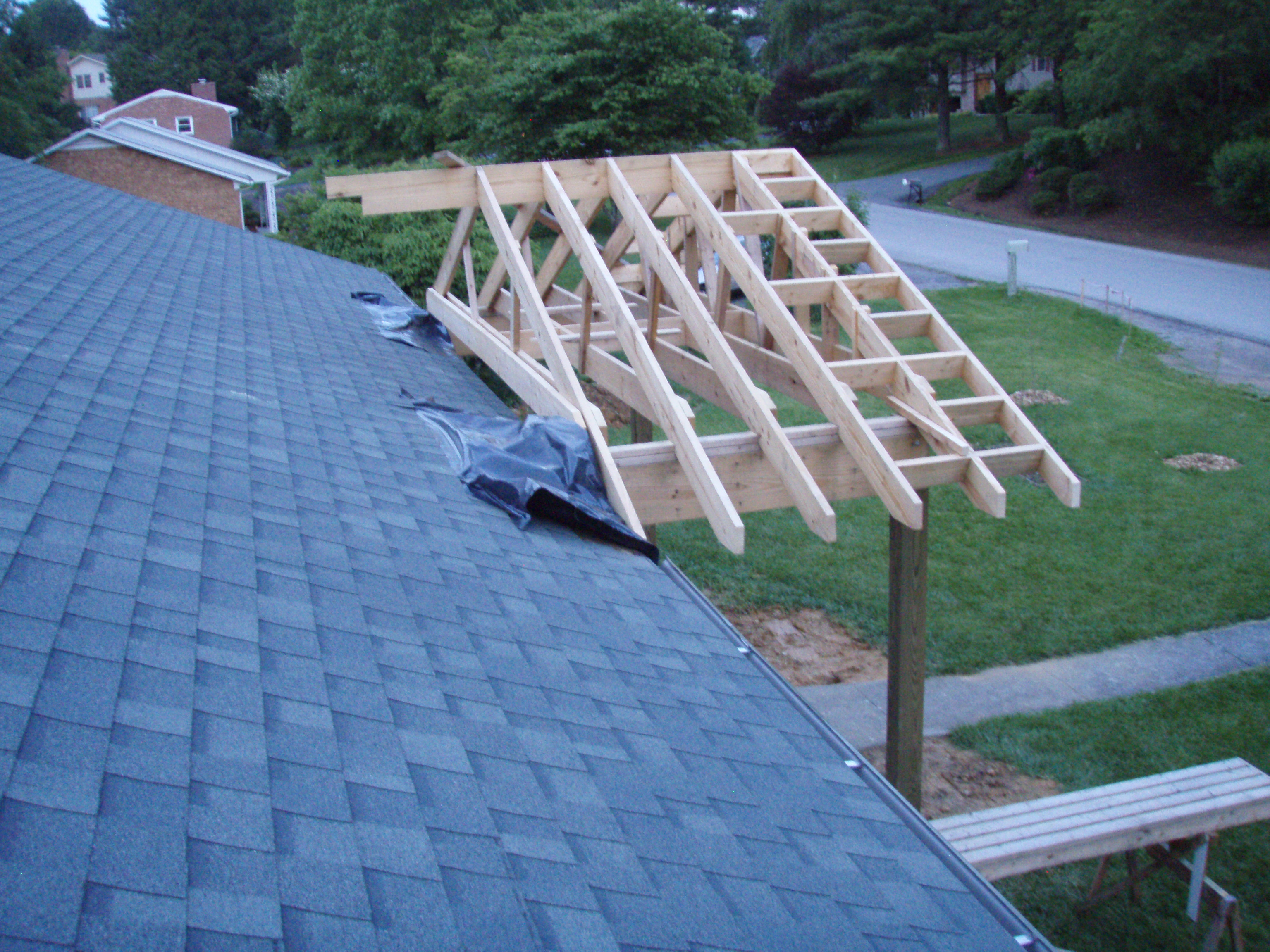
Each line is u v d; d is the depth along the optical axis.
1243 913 8.05
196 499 4.25
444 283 10.97
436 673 3.56
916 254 31.97
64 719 2.52
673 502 6.75
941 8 49.22
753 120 30.30
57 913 1.94
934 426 6.93
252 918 2.13
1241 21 33.28
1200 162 36.00
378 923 2.26
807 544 14.73
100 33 100.81
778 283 7.71
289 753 2.76
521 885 2.57
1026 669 11.55
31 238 8.41
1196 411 18.88
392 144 40.03
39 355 5.37
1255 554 13.89
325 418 6.38
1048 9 43.56
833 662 11.77
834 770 3.90
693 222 10.05
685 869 2.91
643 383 6.94
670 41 27.88
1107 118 37.09
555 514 5.90
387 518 4.95
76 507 3.72
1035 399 19.34
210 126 56.69
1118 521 14.95
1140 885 8.20
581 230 7.89
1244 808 7.30
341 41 39.38
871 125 60.44
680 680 4.27
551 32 30.06
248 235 14.29
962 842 6.91
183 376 6.06
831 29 52.38
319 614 3.67
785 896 2.95
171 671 2.93
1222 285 27.67
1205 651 11.77
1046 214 37.44
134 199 13.37
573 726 3.54
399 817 2.67
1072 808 7.28
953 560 14.13
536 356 10.20
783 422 18.80
